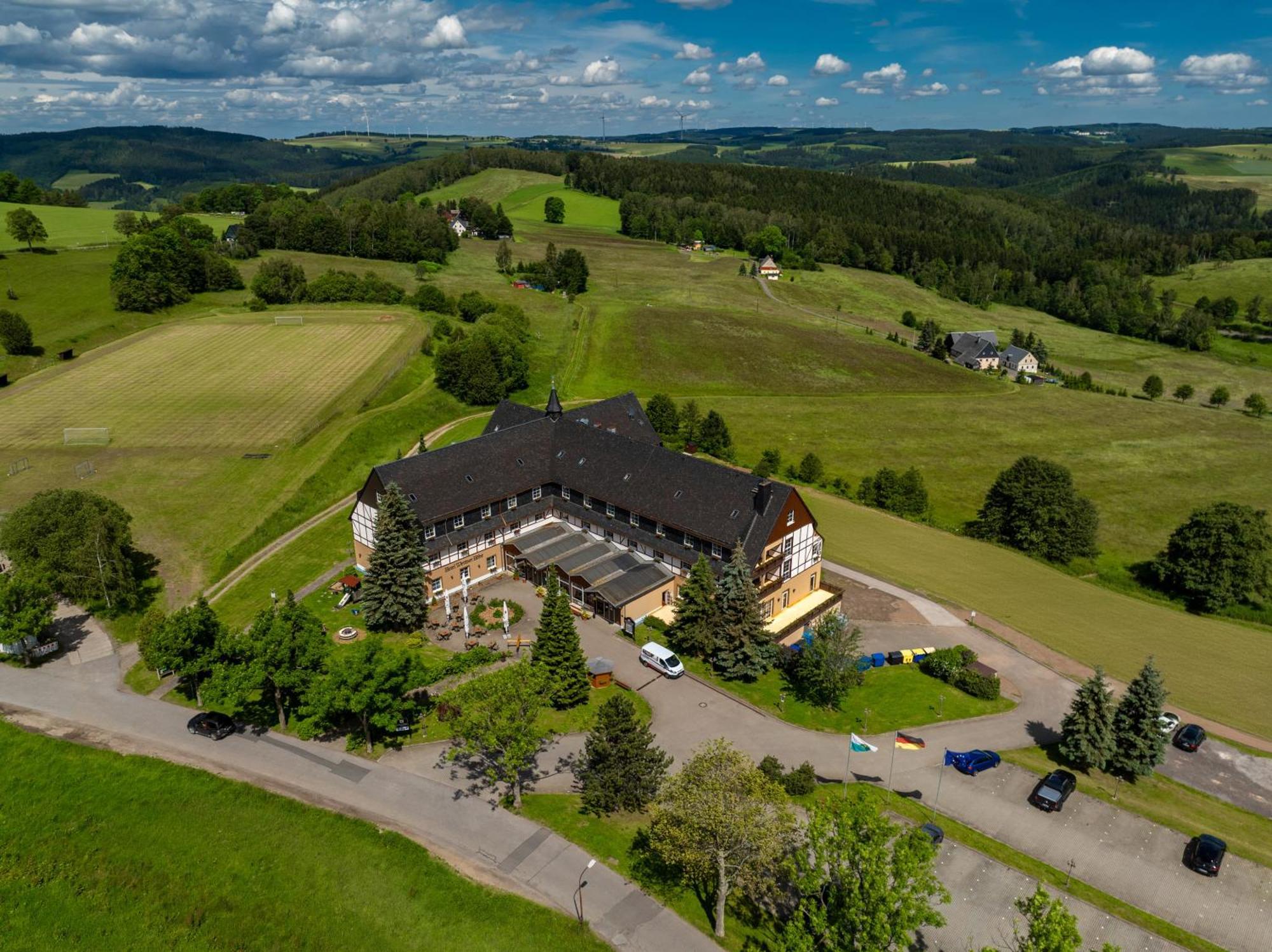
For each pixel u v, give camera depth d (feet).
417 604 212.84
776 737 175.52
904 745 144.87
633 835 142.72
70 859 131.95
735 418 435.94
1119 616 253.24
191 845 135.33
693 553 224.33
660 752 149.07
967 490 362.33
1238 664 226.17
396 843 137.18
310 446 320.50
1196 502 357.20
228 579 236.84
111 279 494.59
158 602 222.28
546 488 266.16
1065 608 253.65
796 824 140.67
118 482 286.66
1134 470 392.27
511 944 117.91
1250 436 448.24
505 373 425.28
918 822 148.05
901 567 271.08
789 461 380.78
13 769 153.79
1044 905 94.27
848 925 103.09
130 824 139.85
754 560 209.97
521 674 148.36
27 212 567.59
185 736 166.40
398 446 342.44
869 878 99.91
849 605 241.14
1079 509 297.94
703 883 132.36
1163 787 166.91
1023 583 270.26
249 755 160.97
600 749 144.15
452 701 149.69
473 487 242.99
